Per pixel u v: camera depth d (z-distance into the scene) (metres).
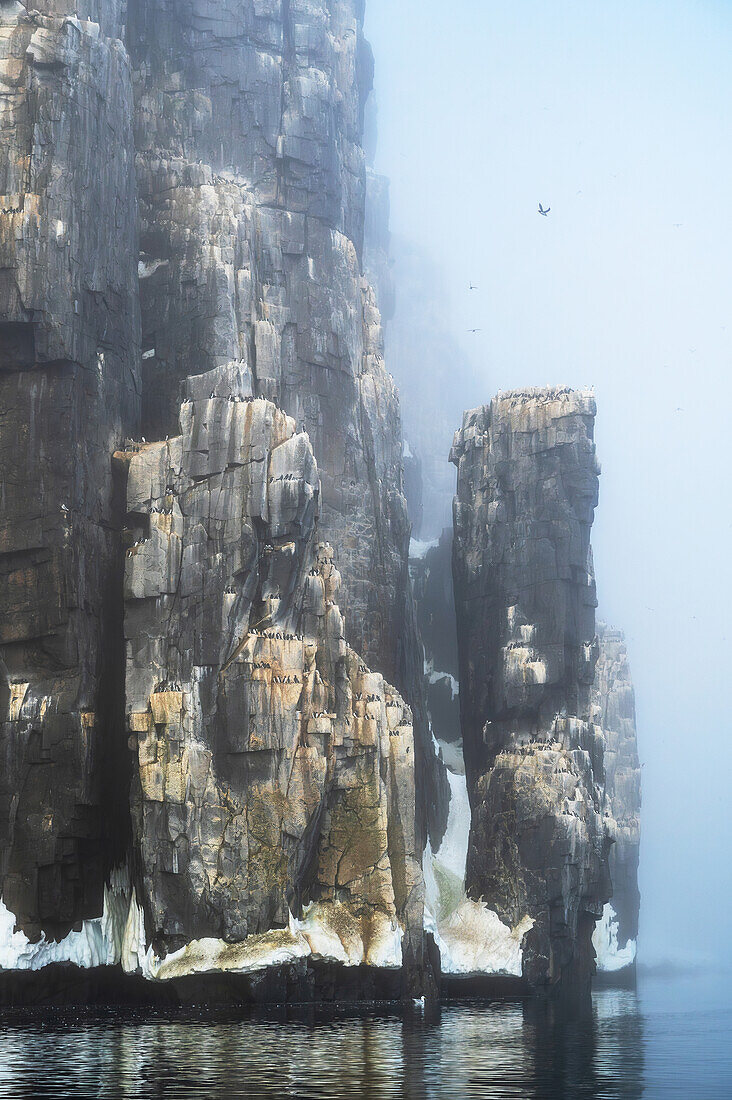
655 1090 101.38
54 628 167.50
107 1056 116.62
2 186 171.38
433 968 187.00
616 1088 102.25
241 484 171.38
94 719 169.00
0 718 166.38
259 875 164.88
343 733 178.38
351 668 183.00
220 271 199.62
